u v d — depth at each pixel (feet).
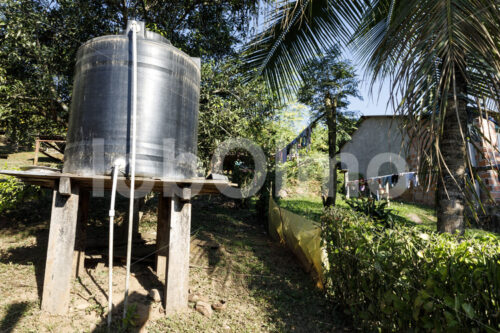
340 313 11.03
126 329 9.20
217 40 22.34
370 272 8.71
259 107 21.12
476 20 6.86
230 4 21.52
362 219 10.46
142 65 10.02
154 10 21.57
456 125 9.32
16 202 20.27
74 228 10.20
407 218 28.96
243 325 10.03
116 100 9.75
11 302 10.06
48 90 18.03
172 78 10.56
